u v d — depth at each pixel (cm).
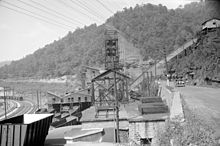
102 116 2423
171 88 2369
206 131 852
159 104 2084
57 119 4241
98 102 3297
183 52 5891
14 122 1741
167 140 1004
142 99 2458
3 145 1365
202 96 1812
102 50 11750
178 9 14475
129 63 7581
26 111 5812
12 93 11081
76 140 1970
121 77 3462
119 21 14400
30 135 1424
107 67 3425
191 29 10338
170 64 5625
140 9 14950
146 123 1579
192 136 852
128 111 2438
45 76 15550
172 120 1053
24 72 17825
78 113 4616
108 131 2162
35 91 10912
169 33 10994
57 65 16250
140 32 12019
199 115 1089
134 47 10269
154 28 11875
